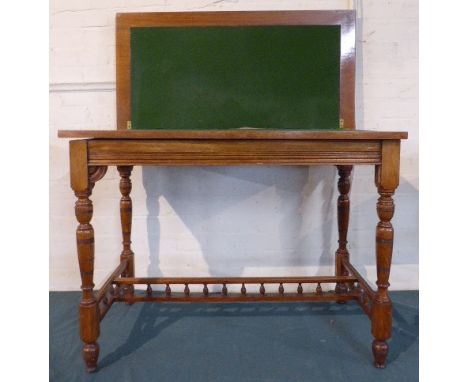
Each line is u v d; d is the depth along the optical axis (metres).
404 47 1.82
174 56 1.72
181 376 1.27
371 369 1.30
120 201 1.79
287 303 1.81
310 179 1.89
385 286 1.28
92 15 1.81
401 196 1.90
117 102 1.73
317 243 1.91
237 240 1.92
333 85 1.71
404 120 1.85
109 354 1.39
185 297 1.62
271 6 1.80
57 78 1.84
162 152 1.21
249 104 1.72
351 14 1.70
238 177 1.89
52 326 1.59
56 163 1.88
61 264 1.93
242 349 1.42
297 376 1.27
